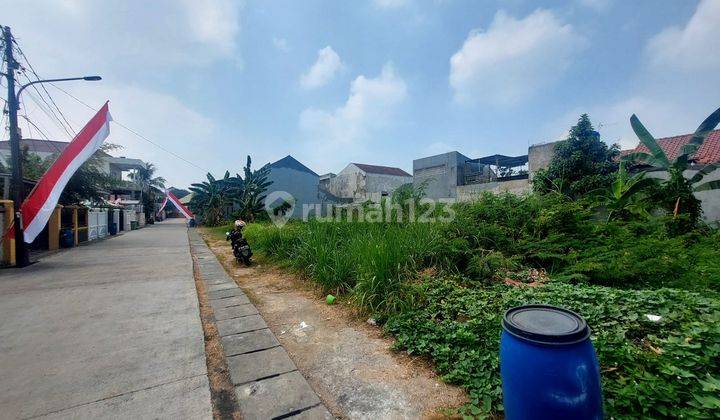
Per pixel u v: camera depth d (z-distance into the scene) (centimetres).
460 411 204
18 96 782
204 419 200
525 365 145
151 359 278
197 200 2523
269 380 246
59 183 748
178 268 701
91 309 414
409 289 384
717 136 1184
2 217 732
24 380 243
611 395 192
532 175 1434
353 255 477
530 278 459
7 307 423
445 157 2109
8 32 766
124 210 2058
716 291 381
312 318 386
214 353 296
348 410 212
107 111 786
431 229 530
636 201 793
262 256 830
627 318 272
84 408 209
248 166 2070
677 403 179
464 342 274
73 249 1048
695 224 764
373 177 2792
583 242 527
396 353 290
